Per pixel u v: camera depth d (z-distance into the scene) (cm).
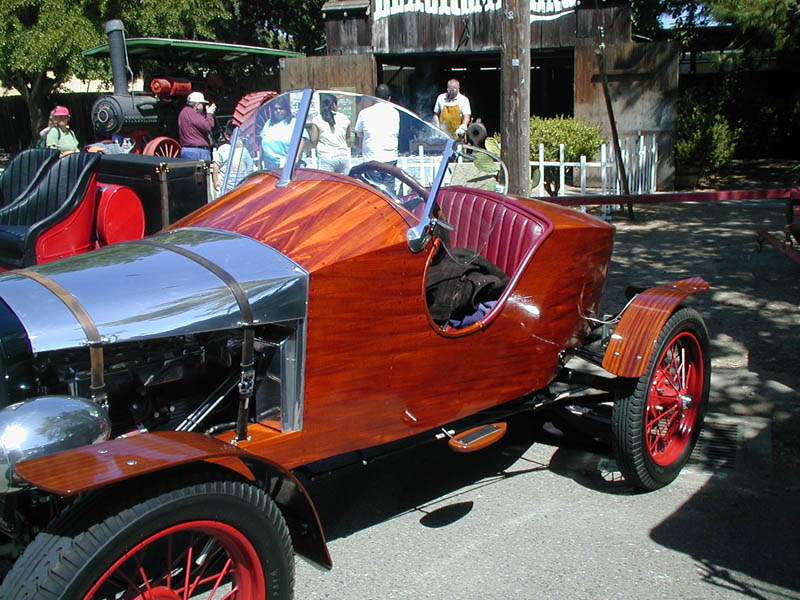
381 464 420
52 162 643
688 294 387
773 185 1320
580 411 424
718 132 1355
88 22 1683
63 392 263
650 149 1226
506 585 305
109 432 244
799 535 338
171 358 277
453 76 1989
